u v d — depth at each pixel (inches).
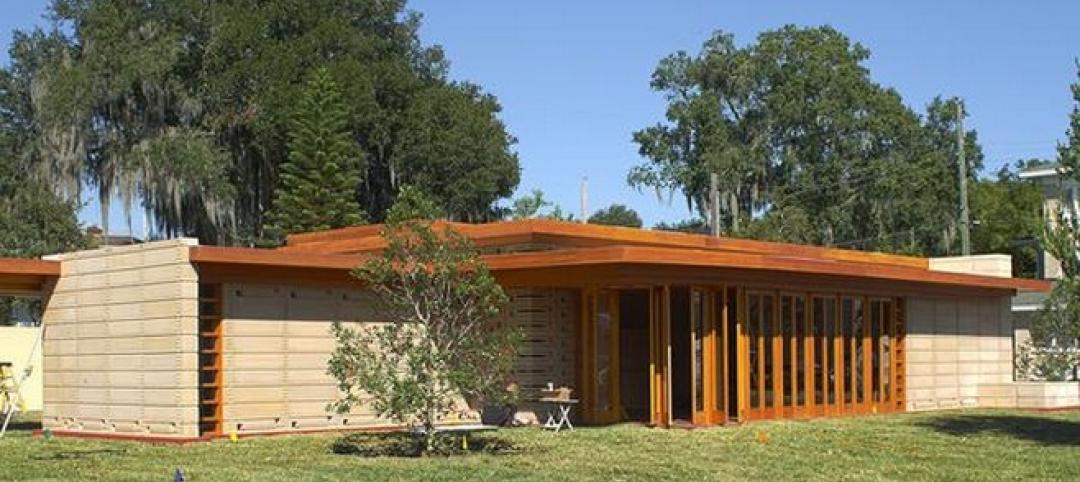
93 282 861.8
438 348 692.1
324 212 1712.6
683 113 2396.7
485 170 1979.6
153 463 658.8
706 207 2365.9
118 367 834.8
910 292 1079.0
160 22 1914.4
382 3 2042.3
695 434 813.2
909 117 2389.3
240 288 823.1
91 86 1796.3
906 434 828.6
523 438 781.9
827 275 951.6
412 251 692.7
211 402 809.5
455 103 1985.7
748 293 917.2
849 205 2335.1
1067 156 746.8
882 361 1064.2
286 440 784.9
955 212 2381.9
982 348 1213.7
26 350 1318.9
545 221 908.0
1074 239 745.0
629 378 1024.9
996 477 601.6
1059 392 1154.7
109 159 1823.3
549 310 911.7
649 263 817.5
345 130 1840.6
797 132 2395.4
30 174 1897.1
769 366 937.5
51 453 717.9
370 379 676.7
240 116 1862.7
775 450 718.5
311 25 1921.8
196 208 1873.8
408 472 605.6
